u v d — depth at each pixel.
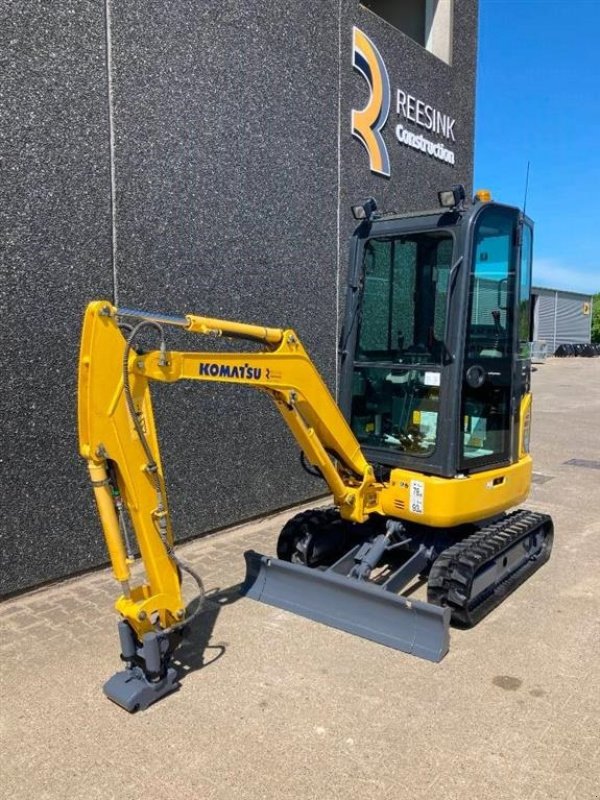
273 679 3.43
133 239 4.82
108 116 4.59
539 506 6.76
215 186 5.36
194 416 5.42
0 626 4.00
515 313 4.38
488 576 4.23
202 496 5.55
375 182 7.11
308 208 6.23
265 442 6.05
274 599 4.28
